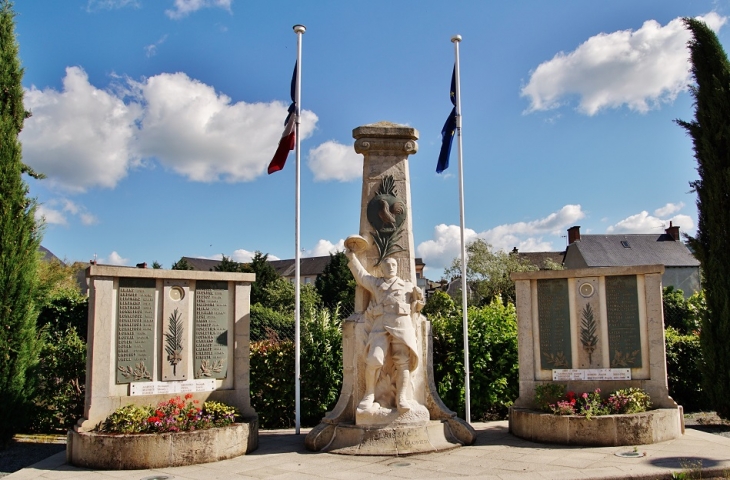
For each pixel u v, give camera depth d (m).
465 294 11.12
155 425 8.09
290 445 9.30
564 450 8.38
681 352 13.18
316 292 41.00
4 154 10.45
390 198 9.55
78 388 11.51
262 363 11.87
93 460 7.82
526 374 9.95
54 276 16.83
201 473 7.46
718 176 11.00
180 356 9.05
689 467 7.13
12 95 10.76
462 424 9.00
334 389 12.02
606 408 8.88
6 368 10.12
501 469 7.35
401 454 8.23
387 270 9.14
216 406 8.78
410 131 9.66
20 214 10.56
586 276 9.84
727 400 10.66
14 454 9.49
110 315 8.66
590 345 9.72
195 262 64.62
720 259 10.91
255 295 39.62
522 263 43.91
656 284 9.54
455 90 12.02
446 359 12.09
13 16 11.07
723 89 11.07
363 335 9.05
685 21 11.56
